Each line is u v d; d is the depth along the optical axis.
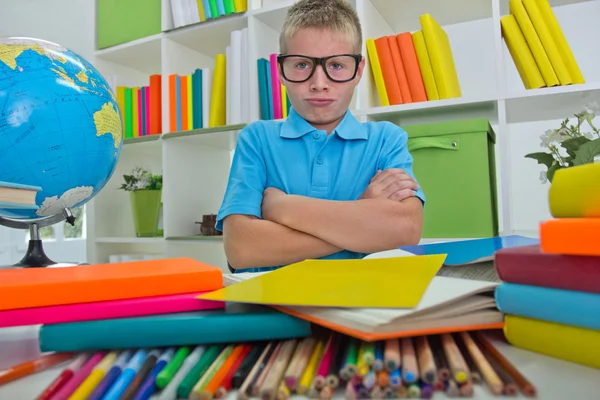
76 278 0.36
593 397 0.24
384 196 1.00
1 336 0.44
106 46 2.08
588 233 0.27
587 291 0.29
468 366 0.29
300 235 0.95
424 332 0.30
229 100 1.74
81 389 0.27
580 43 1.58
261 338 0.34
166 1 1.88
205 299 0.36
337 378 0.26
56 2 2.59
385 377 0.26
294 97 1.10
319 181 1.10
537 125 1.63
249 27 1.67
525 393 0.25
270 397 0.25
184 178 1.93
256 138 1.16
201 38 1.91
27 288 0.34
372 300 0.32
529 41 1.33
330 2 1.09
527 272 0.32
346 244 0.93
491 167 1.47
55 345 0.33
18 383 0.30
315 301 0.32
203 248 1.98
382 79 1.49
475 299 0.34
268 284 0.40
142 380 0.28
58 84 0.98
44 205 0.97
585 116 1.23
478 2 1.56
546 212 1.63
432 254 0.51
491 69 1.69
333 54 1.05
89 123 1.01
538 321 0.32
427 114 1.55
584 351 0.29
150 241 1.88
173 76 1.87
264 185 1.12
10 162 0.92
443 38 1.57
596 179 0.28
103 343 0.33
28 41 1.03
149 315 0.35
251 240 0.97
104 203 2.10
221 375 0.28
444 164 1.39
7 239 2.76
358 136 1.12
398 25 1.76
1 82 0.93
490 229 1.35
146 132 1.99
